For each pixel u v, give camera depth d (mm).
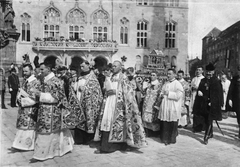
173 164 5062
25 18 32125
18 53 31484
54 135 5344
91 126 6250
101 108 5941
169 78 6867
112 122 5648
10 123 8852
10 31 21672
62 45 31375
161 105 6801
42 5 32219
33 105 5621
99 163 5043
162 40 34938
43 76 5598
